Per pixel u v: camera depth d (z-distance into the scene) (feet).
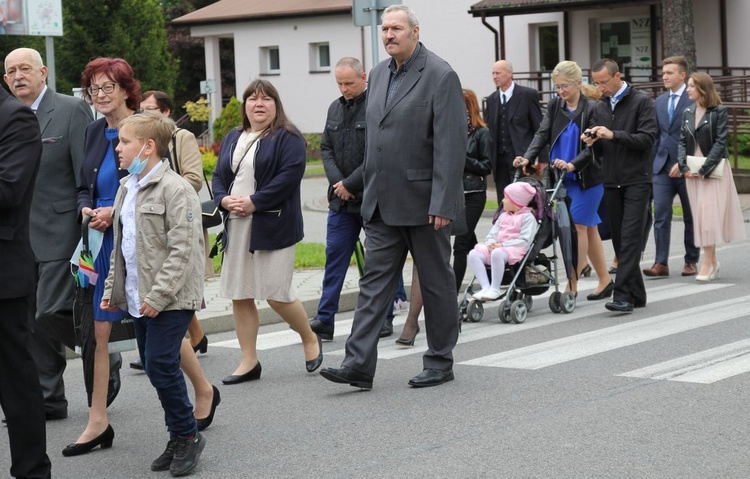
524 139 39.17
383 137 24.21
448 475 18.03
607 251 49.29
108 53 140.56
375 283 24.47
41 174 22.81
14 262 16.98
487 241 33.47
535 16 112.06
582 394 23.20
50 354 22.98
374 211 24.44
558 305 34.14
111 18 141.59
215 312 34.04
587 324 31.89
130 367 28.45
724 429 20.15
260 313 34.53
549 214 33.30
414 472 18.31
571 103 35.17
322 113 138.00
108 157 21.66
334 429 21.36
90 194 21.68
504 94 39.45
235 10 145.48
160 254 18.72
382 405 23.07
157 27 146.30
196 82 192.65
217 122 134.31
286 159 25.58
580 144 34.86
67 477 19.16
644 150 33.09
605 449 19.11
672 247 51.11
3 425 22.85
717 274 41.52
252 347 26.14
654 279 41.19
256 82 25.85
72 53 139.13
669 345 28.14
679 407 21.79
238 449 20.33
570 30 110.32
